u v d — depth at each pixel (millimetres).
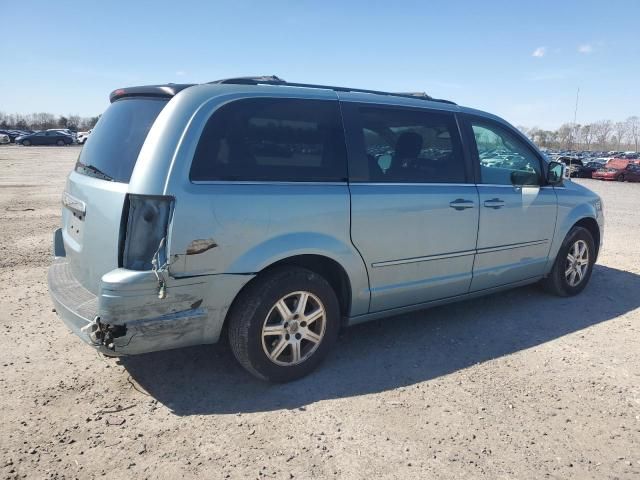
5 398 3189
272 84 3568
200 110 3090
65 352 3873
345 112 3695
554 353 4043
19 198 12594
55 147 48844
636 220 11656
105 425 2938
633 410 3213
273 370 3373
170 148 2963
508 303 5246
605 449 2816
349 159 3629
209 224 2990
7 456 2633
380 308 3928
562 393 3410
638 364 3869
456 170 4277
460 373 3676
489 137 4633
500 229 4559
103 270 3092
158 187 2889
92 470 2549
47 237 8000
